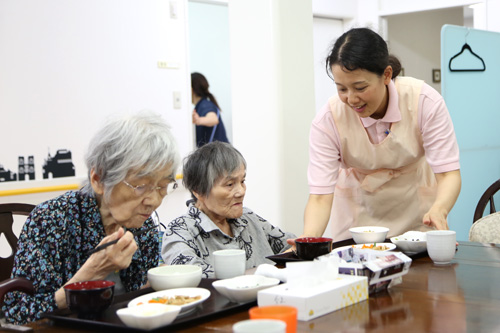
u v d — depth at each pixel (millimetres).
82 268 1440
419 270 1700
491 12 5172
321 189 2328
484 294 1425
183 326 1233
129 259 1459
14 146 4070
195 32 5906
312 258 1748
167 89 5051
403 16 6832
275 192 3502
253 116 3555
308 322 1225
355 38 1980
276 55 3439
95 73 4523
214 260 1661
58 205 1616
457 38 3773
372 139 2324
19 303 1477
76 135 4422
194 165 1966
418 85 2264
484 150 4055
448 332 1151
